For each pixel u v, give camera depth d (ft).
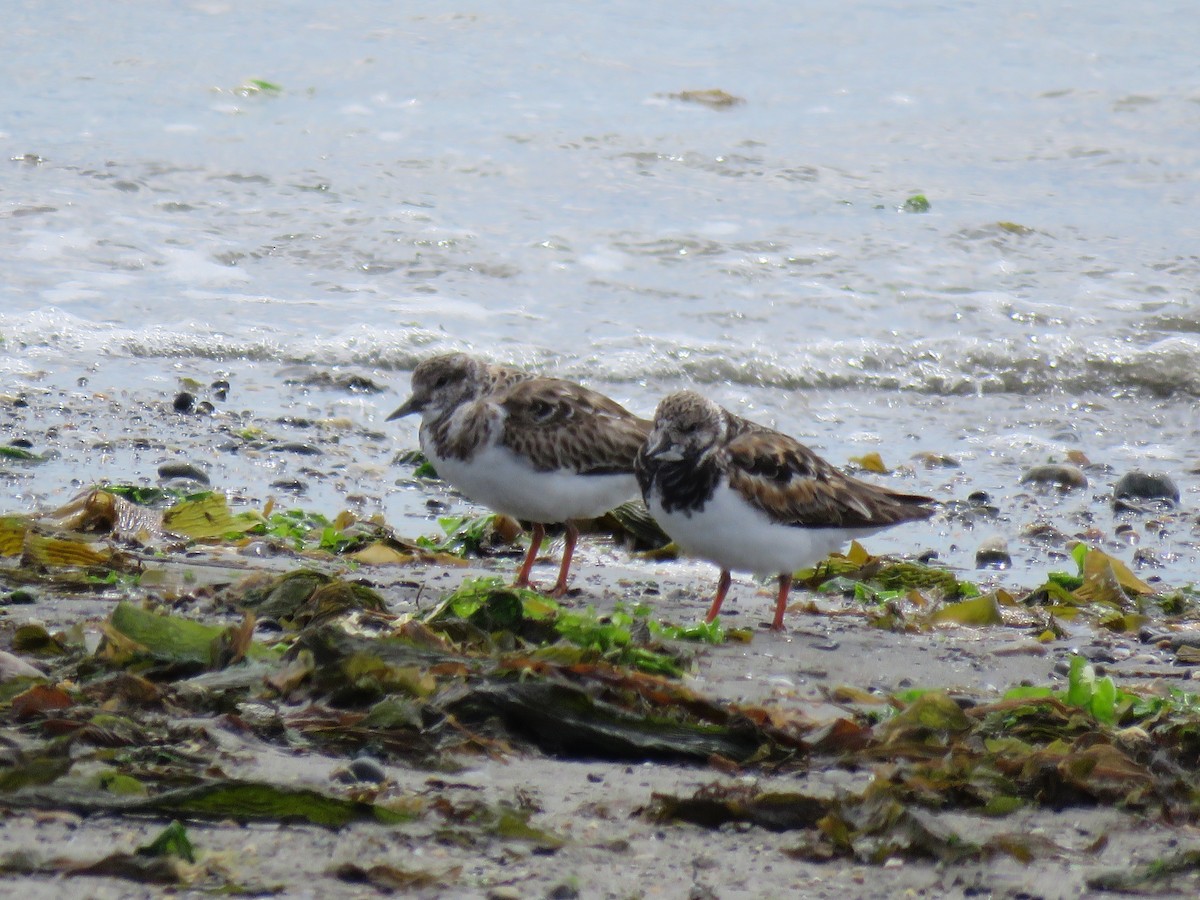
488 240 62.95
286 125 73.97
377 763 19.69
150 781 18.22
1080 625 33.71
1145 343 57.82
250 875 16.20
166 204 64.23
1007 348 57.06
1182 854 18.07
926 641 31.04
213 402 49.85
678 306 58.65
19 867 15.93
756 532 31.07
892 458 48.93
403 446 48.16
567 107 78.74
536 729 21.34
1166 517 44.75
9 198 62.95
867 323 58.23
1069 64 88.79
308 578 28.63
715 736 21.65
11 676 21.54
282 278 59.31
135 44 82.64
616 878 16.94
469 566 36.73
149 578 30.76
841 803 18.79
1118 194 72.08
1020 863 18.01
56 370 50.98
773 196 69.51
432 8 90.58
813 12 95.25
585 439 34.50
